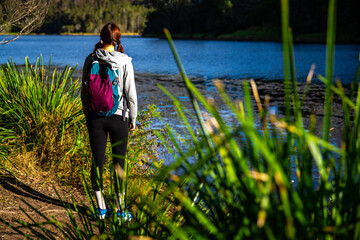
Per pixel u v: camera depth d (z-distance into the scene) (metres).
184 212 1.38
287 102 0.99
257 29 103.56
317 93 14.87
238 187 1.09
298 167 1.12
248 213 1.09
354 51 49.22
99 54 3.01
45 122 4.30
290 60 0.96
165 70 26.20
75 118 4.44
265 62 34.16
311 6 85.81
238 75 23.09
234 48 62.16
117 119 3.07
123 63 3.00
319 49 55.62
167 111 10.48
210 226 1.11
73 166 4.05
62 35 191.88
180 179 1.08
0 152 3.95
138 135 4.35
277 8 98.38
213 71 25.75
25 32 4.67
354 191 1.03
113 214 2.13
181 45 75.62
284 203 0.85
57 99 4.66
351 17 74.69
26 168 4.00
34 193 3.60
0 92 4.74
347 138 1.07
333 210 1.12
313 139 0.96
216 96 14.20
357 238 0.95
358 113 1.05
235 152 1.10
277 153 1.08
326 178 1.06
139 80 19.53
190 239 1.45
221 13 117.50
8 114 4.50
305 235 0.99
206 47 66.38
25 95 4.58
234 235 1.10
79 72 21.08
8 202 3.30
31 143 4.26
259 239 0.97
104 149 3.13
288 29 0.84
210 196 1.28
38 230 2.79
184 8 127.31
